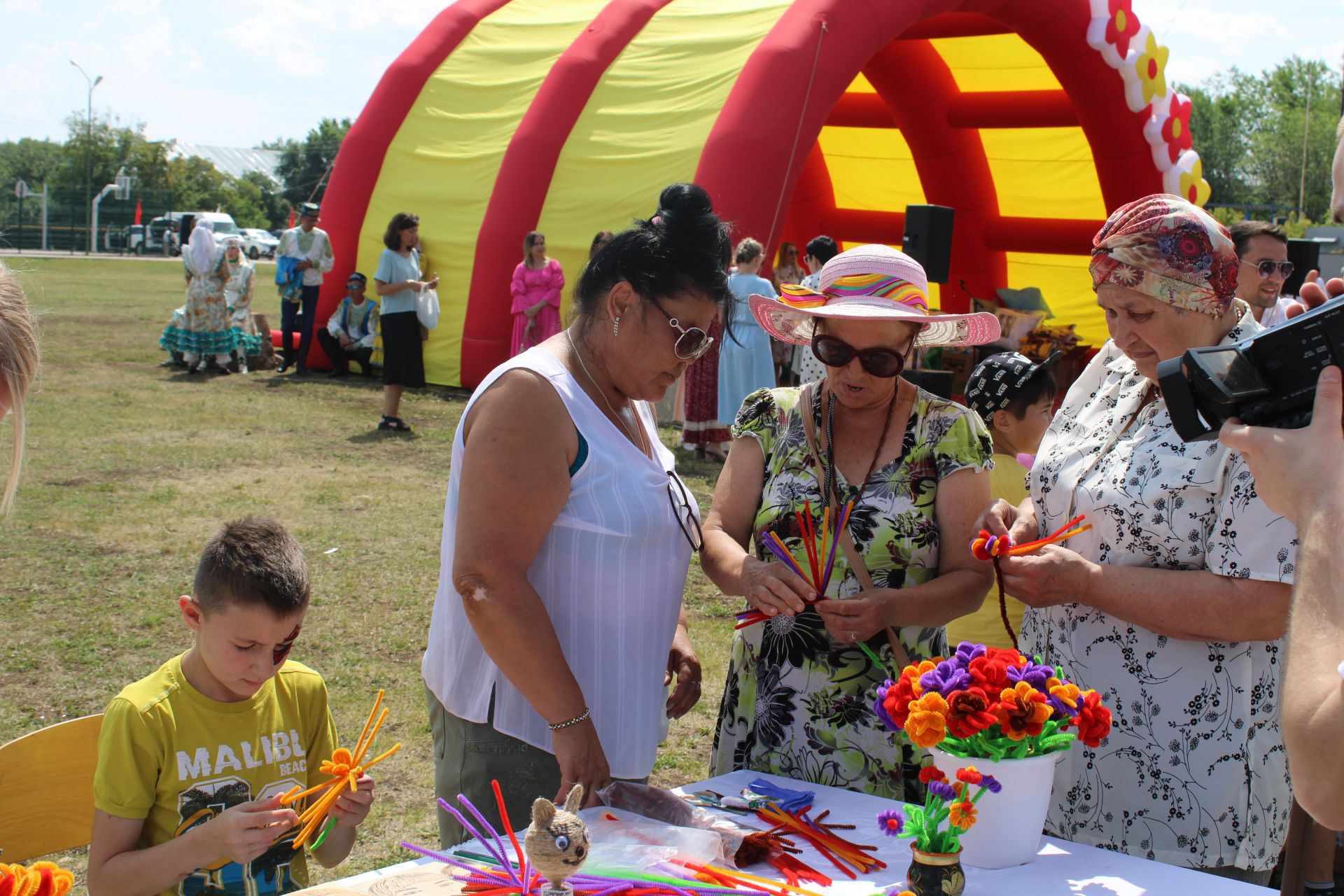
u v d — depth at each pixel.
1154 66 11.81
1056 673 2.01
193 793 2.28
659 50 12.03
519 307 11.30
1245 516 2.15
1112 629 2.37
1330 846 3.03
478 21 13.78
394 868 1.89
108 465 8.58
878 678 2.52
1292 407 1.58
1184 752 2.30
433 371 12.75
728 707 2.70
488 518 2.11
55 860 3.51
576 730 2.13
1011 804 1.92
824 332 2.51
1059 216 15.13
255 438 9.76
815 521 2.59
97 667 4.85
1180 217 2.24
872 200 16.73
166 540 6.73
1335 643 1.35
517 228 11.88
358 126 13.39
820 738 2.54
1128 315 2.32
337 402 11.72
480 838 1.80
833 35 10.27
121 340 16.36
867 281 2.53
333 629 5.43
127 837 2.23
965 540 2.51
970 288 15.23
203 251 13.16
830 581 2.54
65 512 7.24
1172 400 1.65
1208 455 2.23
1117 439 2.45
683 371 2.29
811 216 16.25
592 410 2.25
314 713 2.49
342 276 13.50
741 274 9.29
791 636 2.57
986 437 2.58
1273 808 2.35
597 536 2.24
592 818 2.04
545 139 11.83
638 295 2.19
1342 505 1.42
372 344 13.44
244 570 2.17
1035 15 11.05
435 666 2.43
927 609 2.41
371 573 6.27
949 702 1.86
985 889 1.86
